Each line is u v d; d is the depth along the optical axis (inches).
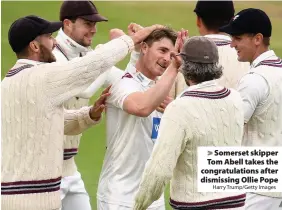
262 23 622.2
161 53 602.9
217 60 542.0
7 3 1795.0
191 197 542.0
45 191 559.5
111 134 617.6
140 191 538.0
